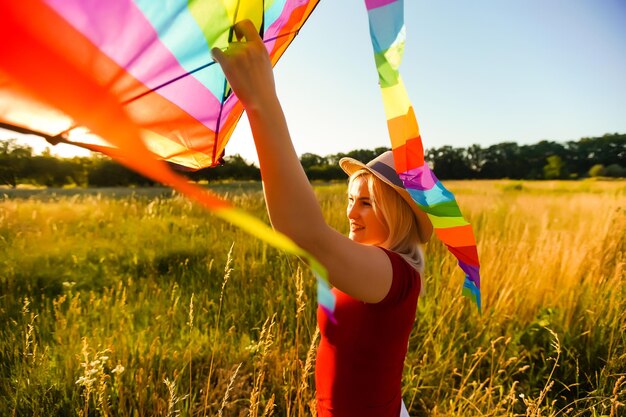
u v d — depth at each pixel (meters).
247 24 0.55
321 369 1.15
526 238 4.50
